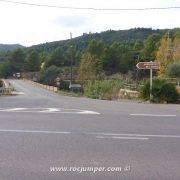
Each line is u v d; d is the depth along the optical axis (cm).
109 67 14400
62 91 8594
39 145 1127
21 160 948
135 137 1270
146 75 9612
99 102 2983
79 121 1644
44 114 1888
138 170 868
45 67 16875
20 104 2584
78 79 10762
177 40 9175
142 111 2112
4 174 832
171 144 1160
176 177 819
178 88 3416
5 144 1138
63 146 1115
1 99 3391
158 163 929
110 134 1320
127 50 15012
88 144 1147
